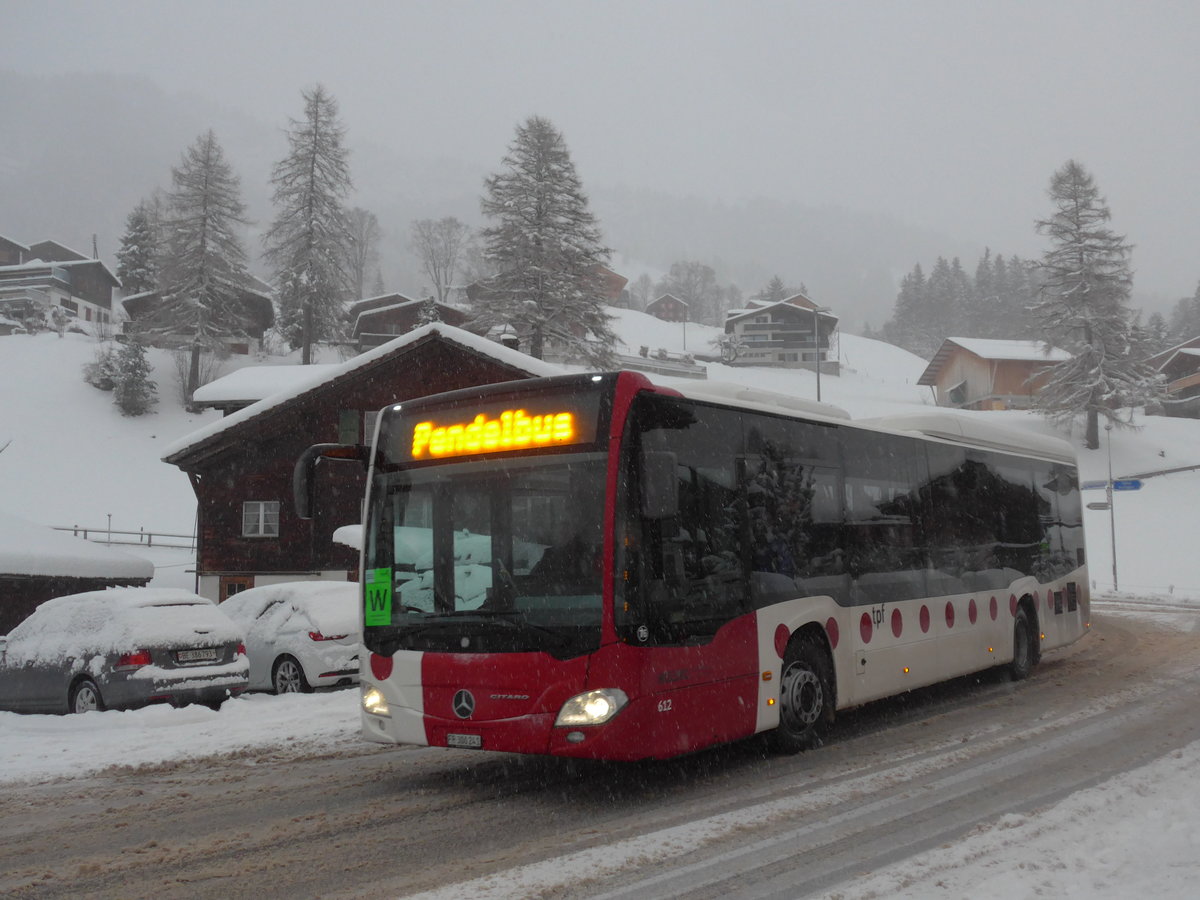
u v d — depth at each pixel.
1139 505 51.66
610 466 7.18
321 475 30.44
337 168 71.31
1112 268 68.62
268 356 83.88
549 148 57.12
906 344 187.62
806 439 9.40
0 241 119.56
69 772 8.84
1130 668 14.68
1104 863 5.42
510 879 5.52
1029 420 75.69
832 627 9.30
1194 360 91.38
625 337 136.12
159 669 12.15
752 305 139.00
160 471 56.50
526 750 7.02
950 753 8.84
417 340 29.47
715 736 7.61
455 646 7.43
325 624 14.41
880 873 5.46
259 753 9.52
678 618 7.37
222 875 5.75
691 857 5.89
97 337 81.75
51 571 25.25
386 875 5.66
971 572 12.25
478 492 7.68
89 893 5.50
